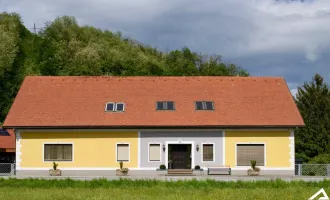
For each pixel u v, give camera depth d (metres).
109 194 27.41
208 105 44.88
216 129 42.88
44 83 47.44
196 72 87.62
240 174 42.56
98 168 42.47
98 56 83.06
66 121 42.91
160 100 45.41
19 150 42.50
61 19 98.06
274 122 43.03
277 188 30.66
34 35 94.62
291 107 45.03
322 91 55.75
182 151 43.00
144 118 43.28
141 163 42.56
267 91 46.91
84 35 98.12
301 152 53.22
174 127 42.53
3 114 71.00
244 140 42.88
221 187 31.12
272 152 42.94
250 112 44.22
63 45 86.69
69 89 46.78
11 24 92.75
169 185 31.78
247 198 25.92
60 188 31.12
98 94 46.16
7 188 31.02
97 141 42.69
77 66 79.81
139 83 47.66
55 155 42.62
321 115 54.59
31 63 84.94
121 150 42.78
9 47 81.25
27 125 42.38
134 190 29.48
